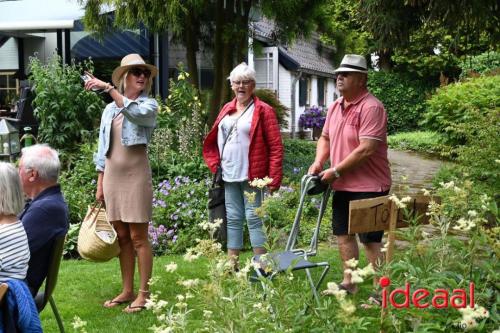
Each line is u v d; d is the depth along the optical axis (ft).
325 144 15.24
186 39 35.88
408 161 47.01
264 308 7.29
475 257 8.38
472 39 21.09
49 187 11.27
